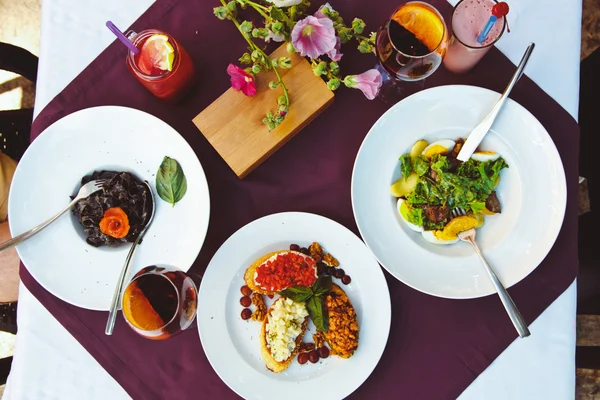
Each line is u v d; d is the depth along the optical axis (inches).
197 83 35.7
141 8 35.9
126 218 33.3
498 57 34.4
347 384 32.9
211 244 35.5
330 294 34.1
